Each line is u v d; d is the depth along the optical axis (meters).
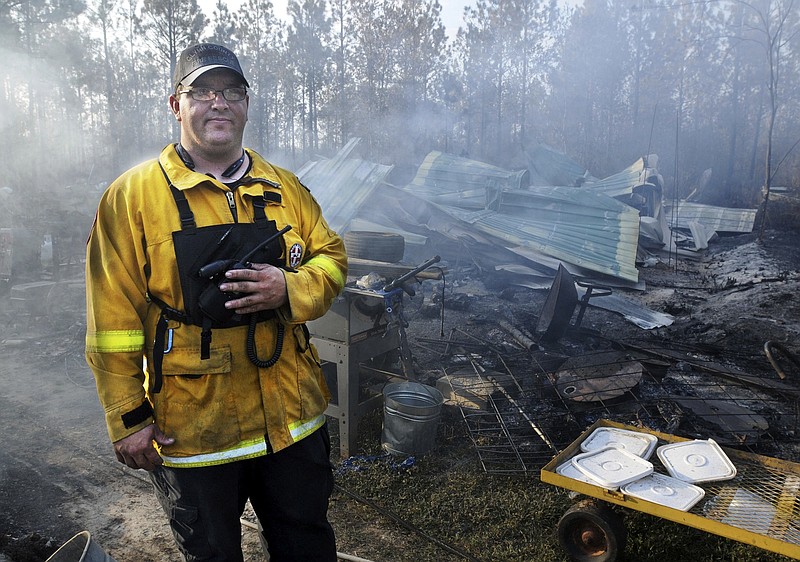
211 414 1.63
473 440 4.19
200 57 1.69
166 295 1.62
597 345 6.85
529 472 3.91
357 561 3.02
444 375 5.36
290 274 1.69
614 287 10.56
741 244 16.12
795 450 4.32
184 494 1.68
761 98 26.73
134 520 3.37
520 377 5.34
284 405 1.74
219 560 1.71
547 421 4.59
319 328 4.21
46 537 3.15
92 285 1.58
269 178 1.80
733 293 9.89
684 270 13.30
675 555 3.10
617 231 11.64
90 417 4.75
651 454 3.28
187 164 1.73
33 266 8.55
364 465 3.99
